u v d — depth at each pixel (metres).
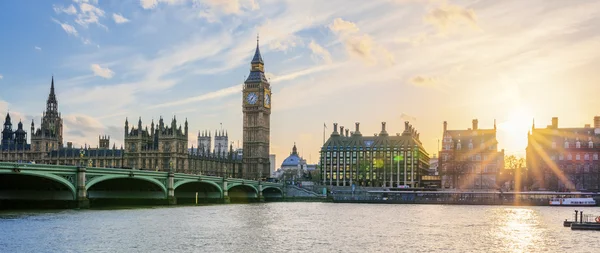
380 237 87.81
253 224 106.25
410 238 87.06
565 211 159.88
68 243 74.62
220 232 91.00
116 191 160.38
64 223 96.44
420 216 134.25
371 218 126.19
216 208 156.62
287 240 82.94
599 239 87.88
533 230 100.31
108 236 81.88
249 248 74.62
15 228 88.44
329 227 102.75
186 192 195.38
